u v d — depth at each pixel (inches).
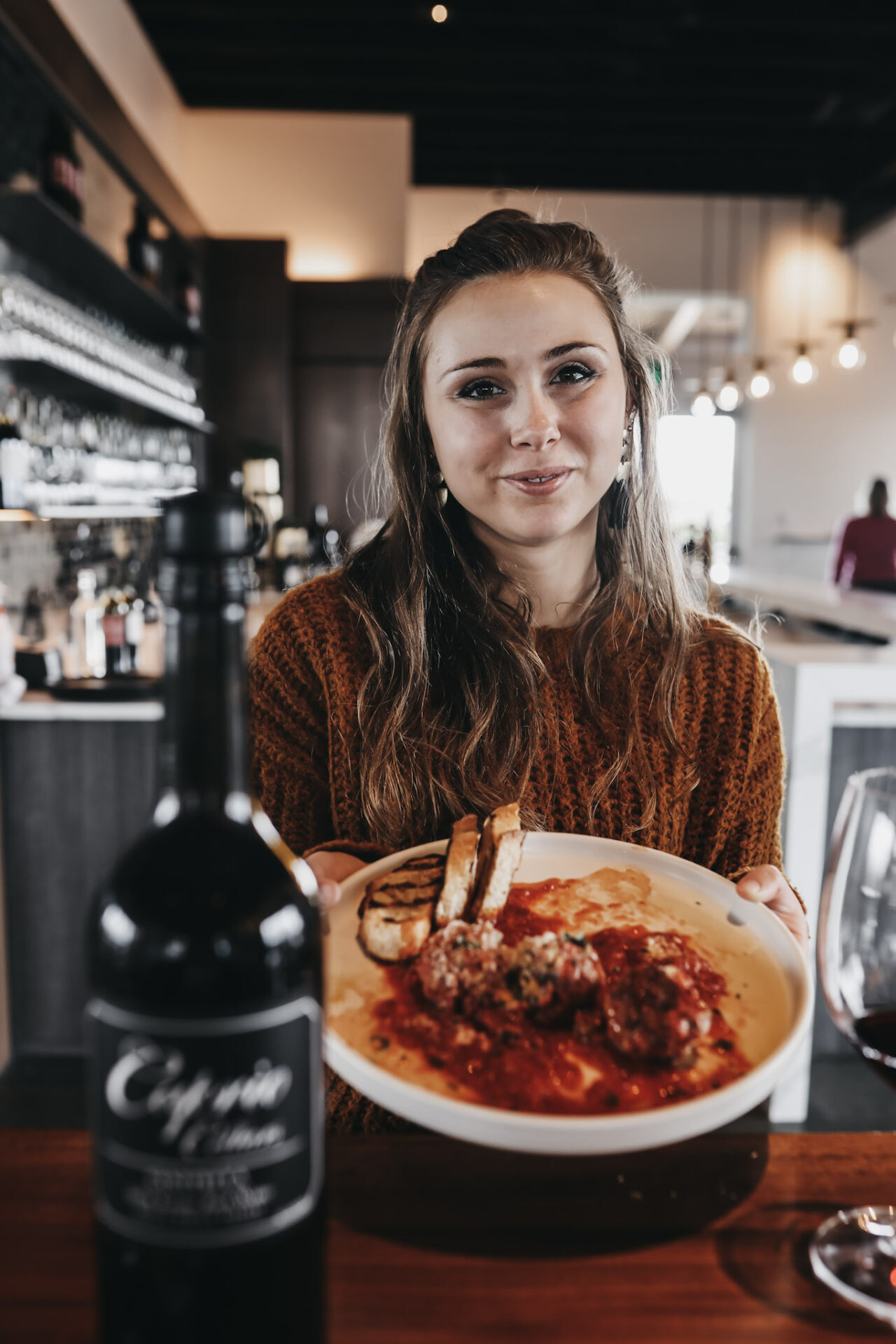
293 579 183.6
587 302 36.8
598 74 247.4
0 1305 18.6
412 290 39.5
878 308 328.2
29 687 101.1
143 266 156.9
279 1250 15.4
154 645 129.8
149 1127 14.8
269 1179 15.1
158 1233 14.9
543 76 247.0
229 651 15.6
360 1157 24.0
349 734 40.8
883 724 97.0
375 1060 22.1
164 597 15.4
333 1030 23.0
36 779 96.8
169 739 15.9
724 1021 23.6
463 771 38.9
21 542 125.3
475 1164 23.6
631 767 40.5
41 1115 90.3
